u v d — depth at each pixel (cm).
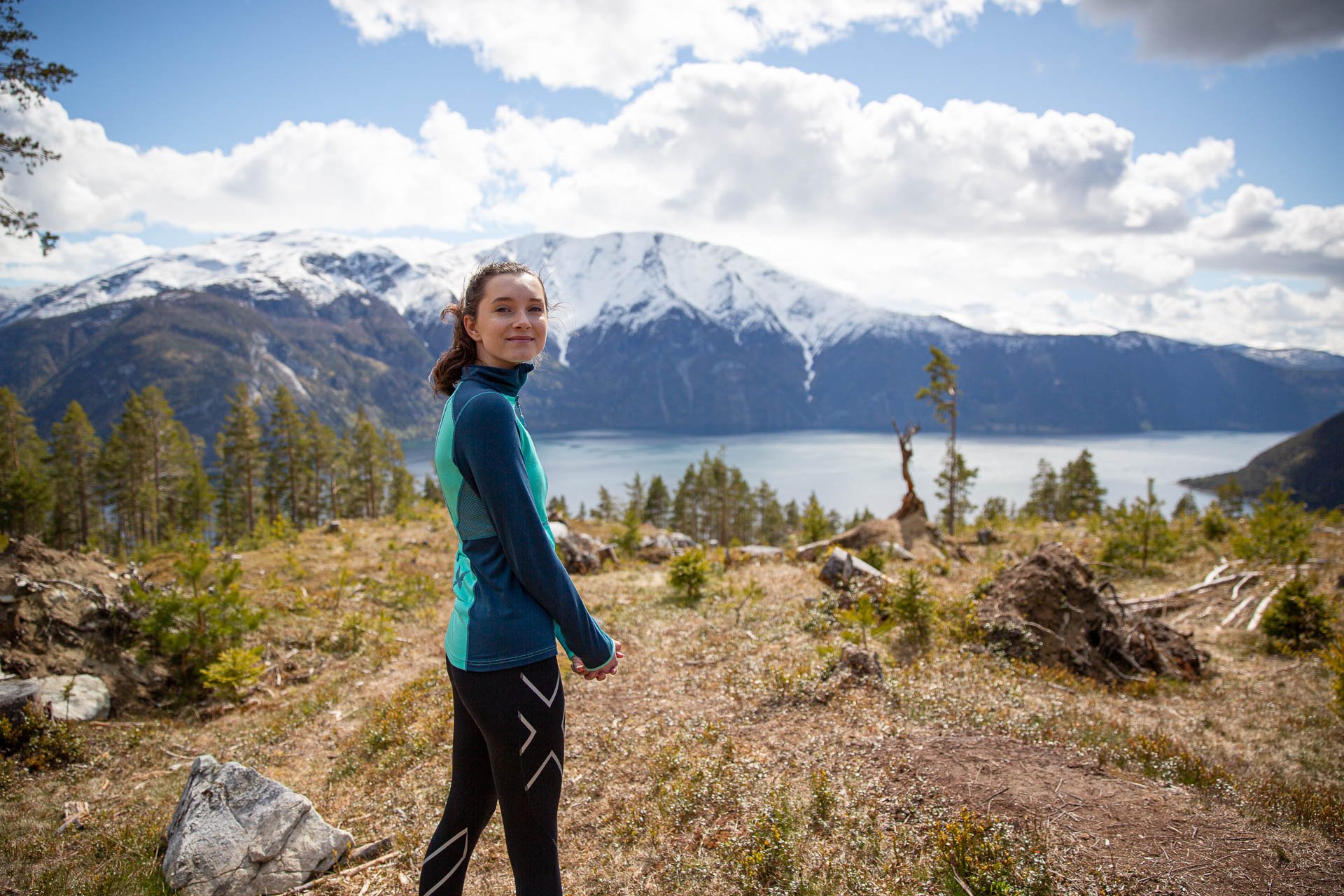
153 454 5178
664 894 349
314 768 593
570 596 204
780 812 402
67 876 387
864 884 342
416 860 397
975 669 750
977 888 328
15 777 559
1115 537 1702
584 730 590
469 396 205
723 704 632
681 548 1892
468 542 212
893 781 444
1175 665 871
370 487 6838
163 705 773
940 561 1568
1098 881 331
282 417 5541
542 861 210
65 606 795
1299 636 970
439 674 782
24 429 4934
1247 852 358
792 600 1073
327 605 1223
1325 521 2177
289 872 383
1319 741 614
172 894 365
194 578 866
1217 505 2011
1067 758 475
